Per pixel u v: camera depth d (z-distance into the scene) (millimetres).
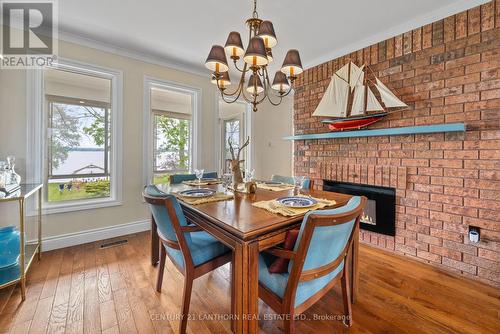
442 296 1613
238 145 4328
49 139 2549
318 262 1043
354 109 2482
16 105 2115
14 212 2123
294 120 3393
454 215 1941
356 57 2611
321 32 2369
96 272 1903
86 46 2473
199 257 1326
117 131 2699
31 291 1633
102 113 2875
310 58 2996
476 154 1823
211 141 3521
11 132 2096
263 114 4223
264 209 1301
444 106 1981
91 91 2805
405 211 2229
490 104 1757
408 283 1775
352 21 2174
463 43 1878
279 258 1136
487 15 1765
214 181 2361
